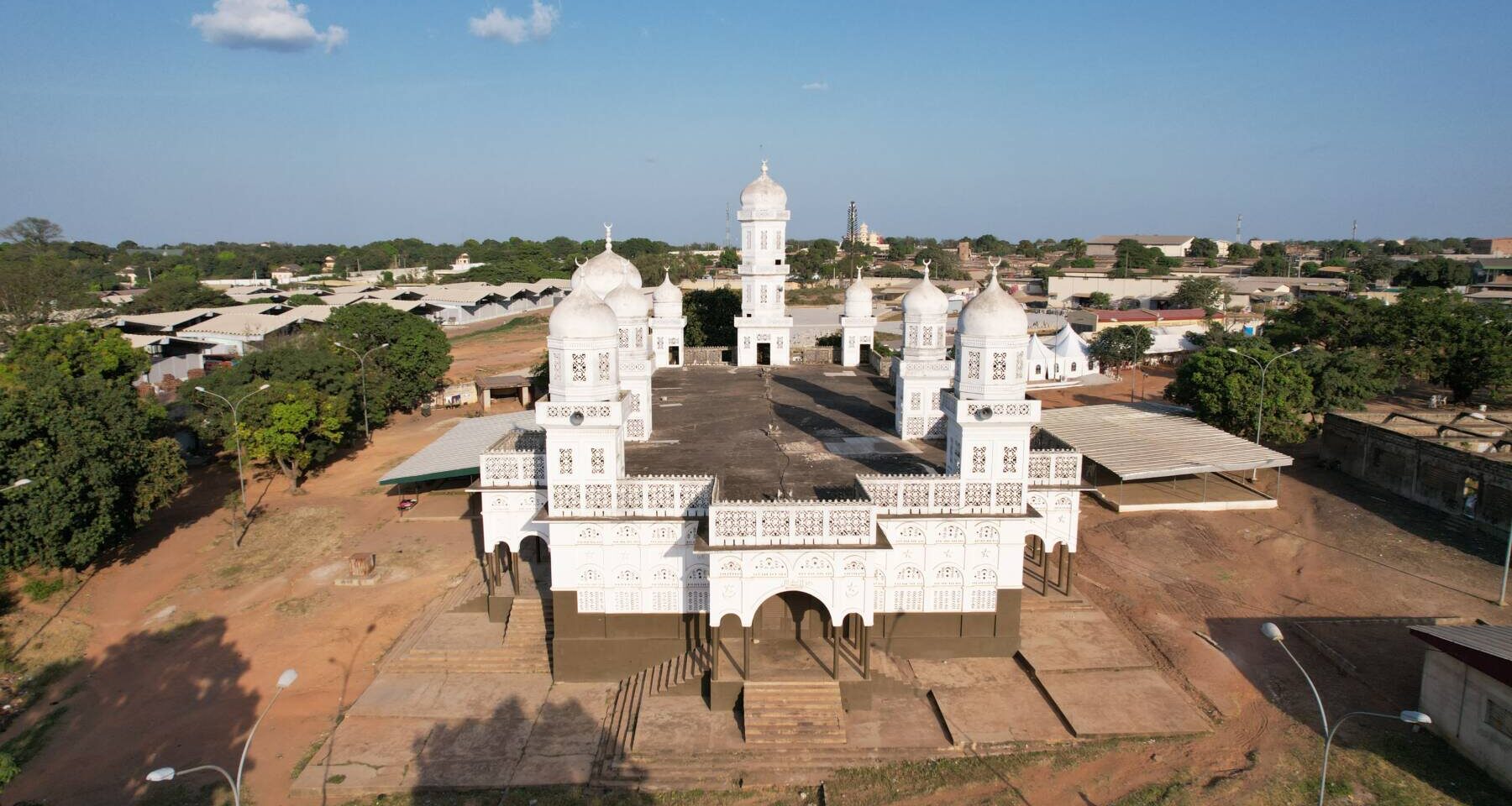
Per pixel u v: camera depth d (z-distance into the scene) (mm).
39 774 25906
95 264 191375
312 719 28516
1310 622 32875
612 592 29719
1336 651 30578
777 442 38188
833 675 27562
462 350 106000
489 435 51469
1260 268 171375
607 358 28844
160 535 43969
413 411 72000
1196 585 36344
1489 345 63188
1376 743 25578
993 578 30078
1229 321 97750
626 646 30062
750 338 59406
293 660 32188
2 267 87812
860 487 29047
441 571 39375
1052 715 27281
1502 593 34156
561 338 28469
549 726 27688
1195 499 46594
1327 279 150000
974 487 29312
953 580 30078
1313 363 59500
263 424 48719
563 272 191500
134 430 40719
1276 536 41688
